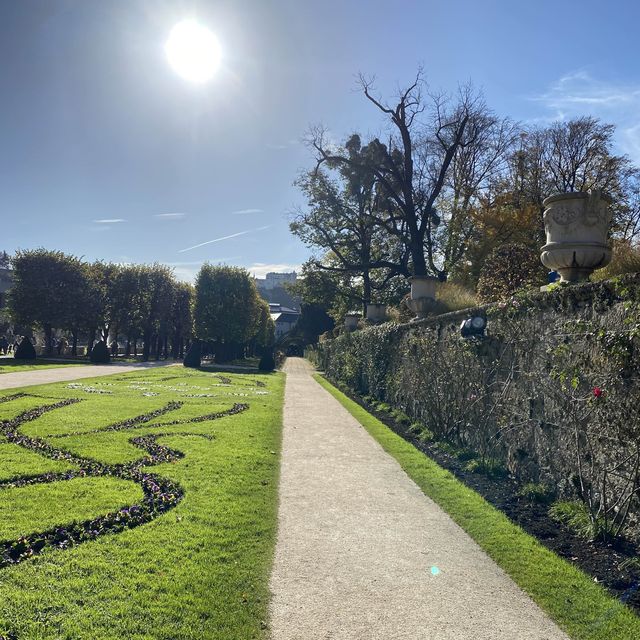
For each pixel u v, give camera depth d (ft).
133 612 10.59
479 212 95.09
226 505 17.40
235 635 10.08
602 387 16.21
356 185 107.76
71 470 20.83
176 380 67.36
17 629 9.78
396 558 14.07
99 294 135.33
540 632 10.56
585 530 15.67
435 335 33.68
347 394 60.64
